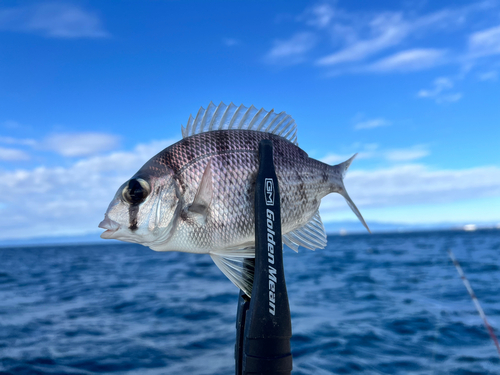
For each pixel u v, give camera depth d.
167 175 0.34
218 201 0.33
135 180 0.34
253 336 0.28
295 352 0.82
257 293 0.28
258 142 0.33
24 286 2.24
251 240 0.33
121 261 4.76
